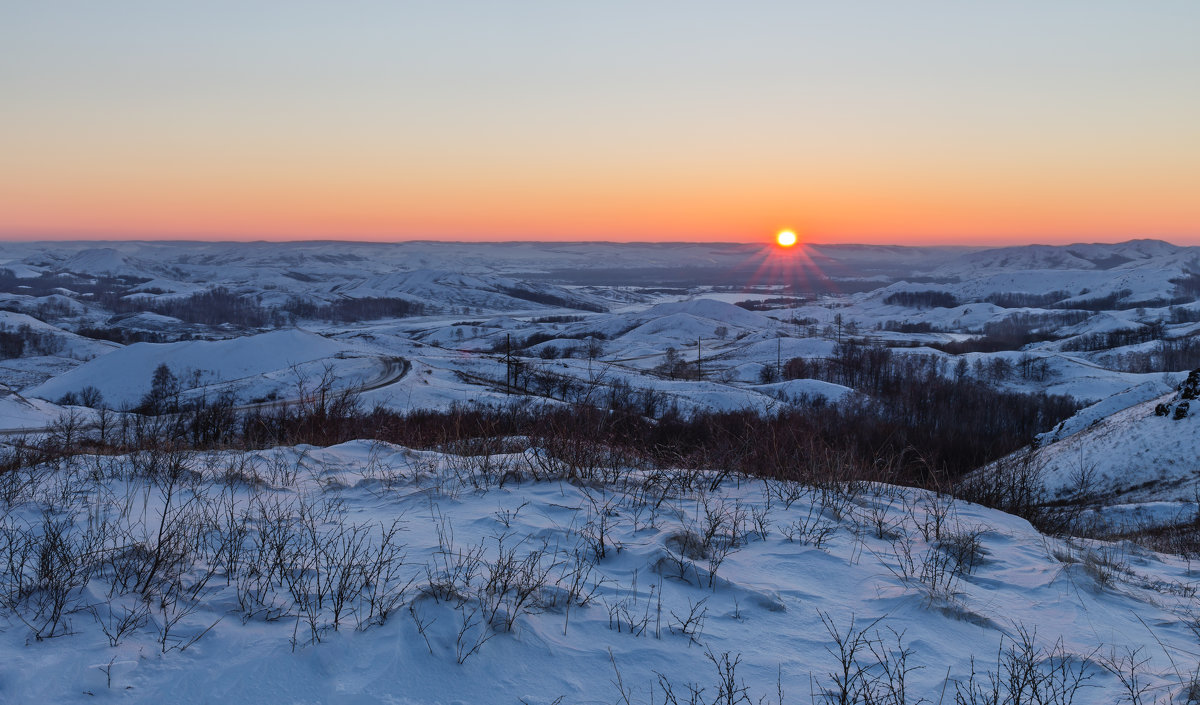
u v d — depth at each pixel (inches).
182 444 332.5
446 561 171.8
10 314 5802.2
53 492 230.2
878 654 142.3
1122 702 126.1
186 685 115.0
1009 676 135.9
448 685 119.6
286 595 149.5
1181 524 590.6
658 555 181.0
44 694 110.0
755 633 149.1
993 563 207.9
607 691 122.6
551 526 205.3
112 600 142.7
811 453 310.3
